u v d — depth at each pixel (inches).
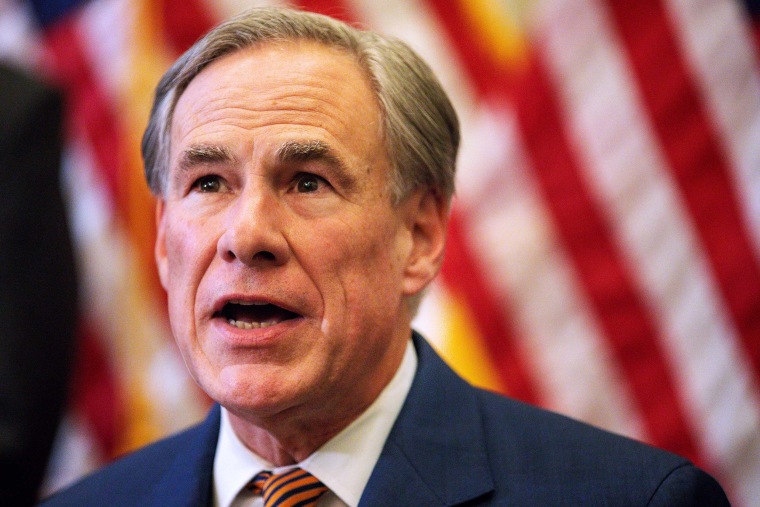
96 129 107.7
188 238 56.8
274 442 60.3
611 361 97.1
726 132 96.8
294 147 54.8
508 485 58.1
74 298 85.1
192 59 59.5
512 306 98.7
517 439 61.4
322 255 54.9
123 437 103.6
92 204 106.7
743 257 95.7
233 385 54.2
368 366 58.5
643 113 97.7
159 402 103.7
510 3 100.9
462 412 62.2
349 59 59.2
